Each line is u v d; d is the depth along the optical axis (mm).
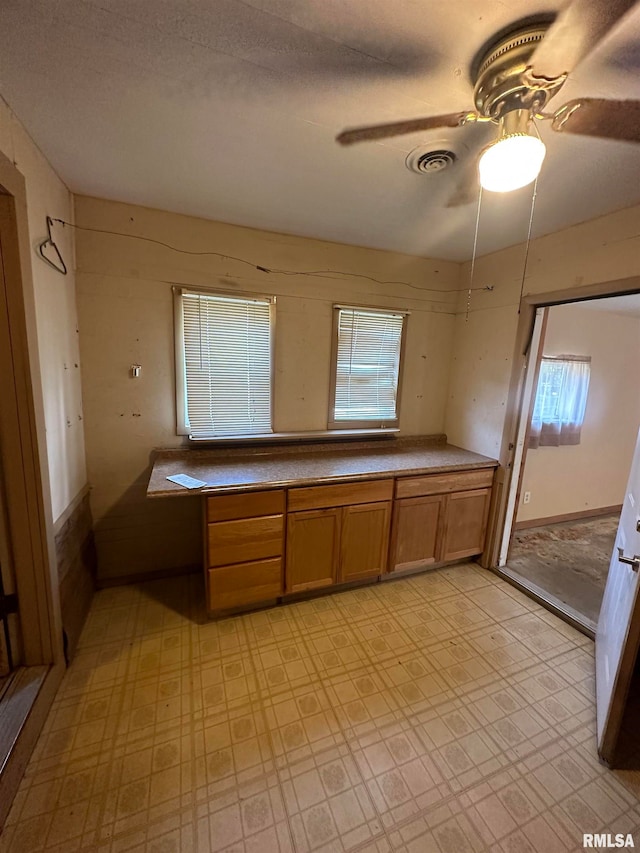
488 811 1265
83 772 1337
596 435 3781
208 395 2486
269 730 1520
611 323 3598
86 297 2152
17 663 1631
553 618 2277
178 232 2266
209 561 2033
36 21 971
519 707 1665
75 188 1970
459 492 2633
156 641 1985
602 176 1636
